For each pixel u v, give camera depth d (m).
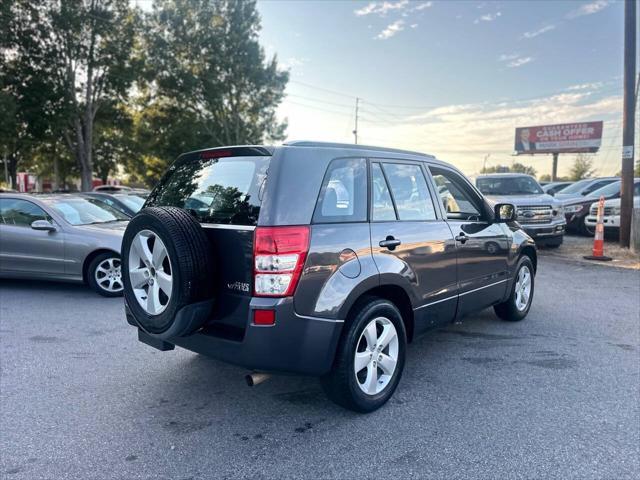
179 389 3.82
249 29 39.22
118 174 46.66
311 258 2.96
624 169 11.08
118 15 29.84
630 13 10.59
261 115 41.69
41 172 48.47
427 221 3.96
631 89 10.76
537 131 53.06
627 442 3.00
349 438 3.07
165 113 37.97
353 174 3.43
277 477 2.65
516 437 3.06
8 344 4.87
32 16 27.12
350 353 3.19
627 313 6.04
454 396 3.67
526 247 5.59
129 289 3.27
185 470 2.72
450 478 2.64
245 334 2.92
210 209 3.26
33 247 7.06
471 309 4.56
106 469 2.72
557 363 4.34
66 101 28.34
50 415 3.37
